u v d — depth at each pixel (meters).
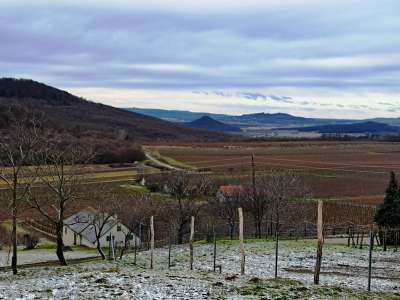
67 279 29.50
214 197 93.25
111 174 130.25
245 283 27.94
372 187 110.75
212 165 146.88
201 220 86.94
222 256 48.69
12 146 45.19
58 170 49.56
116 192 97.19
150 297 22.95
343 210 90.06
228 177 116.00
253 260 45.84
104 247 85.19
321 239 28.73
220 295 23.95
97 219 63.75
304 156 171.00
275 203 80.31
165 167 144.50
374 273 39.41
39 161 48.72
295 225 80.69
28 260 64.38
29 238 84.69
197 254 51.56
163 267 41.88
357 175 125.62
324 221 83.31
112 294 23.50
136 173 130.50
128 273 32.19
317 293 25.47
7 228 91.50
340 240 67.50
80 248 85.50
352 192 105.75
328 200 97.88
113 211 63.97
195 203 90.94
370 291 28.30
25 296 22.81
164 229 84.81
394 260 46.97
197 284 27.19
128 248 77.88
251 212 84.75
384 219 63.66
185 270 36.78
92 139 161.88
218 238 75.12
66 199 48.19
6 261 61.25
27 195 50.75
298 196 96.62
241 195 86.38
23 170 47.94
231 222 84.38
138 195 93.44
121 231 85.69
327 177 123.12
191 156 175.12
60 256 47.88
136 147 169.38
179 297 23.20
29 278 33.94
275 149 198.50
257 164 146.88
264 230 85.12
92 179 99.06
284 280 29.52
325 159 161.12
